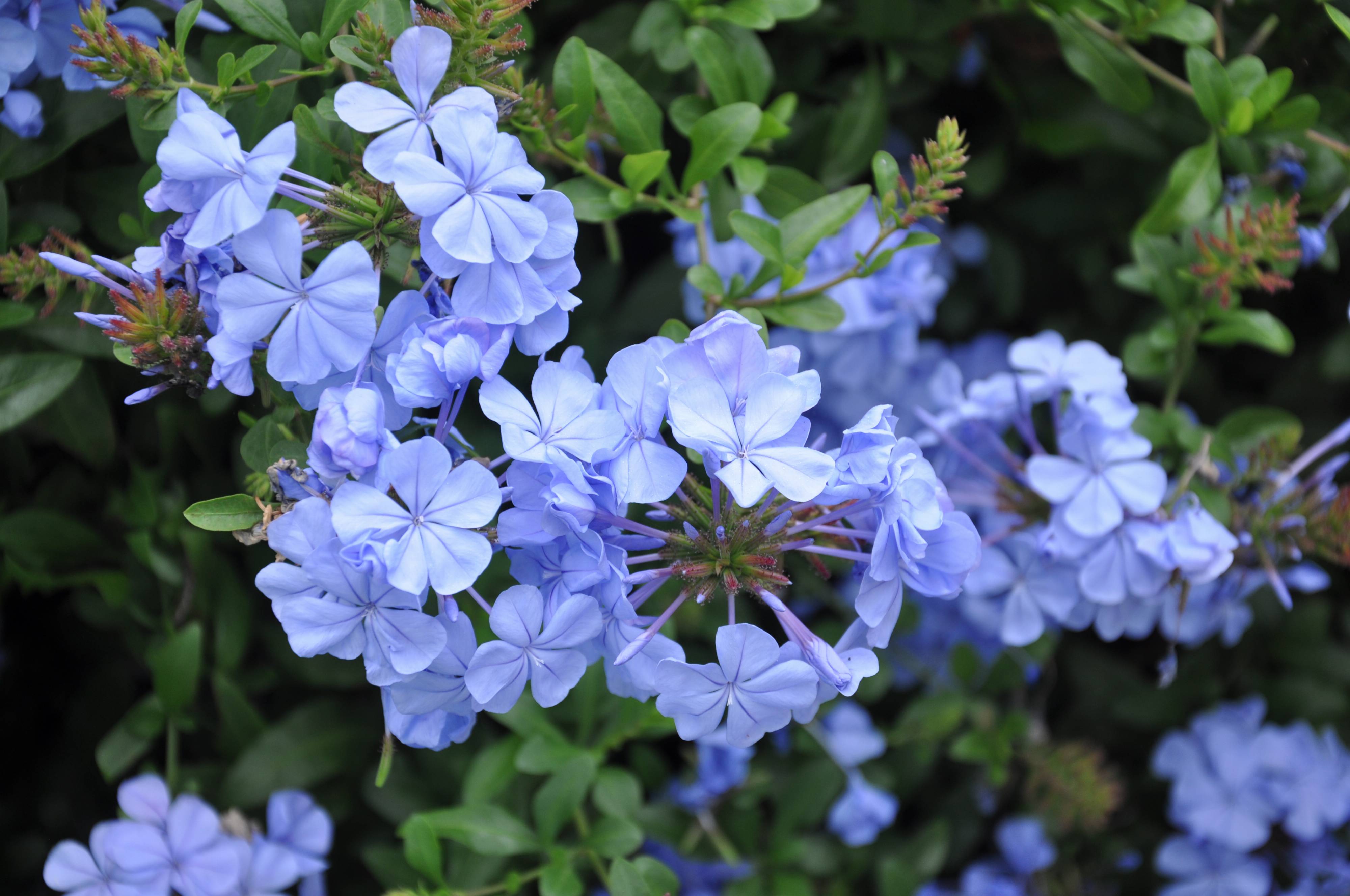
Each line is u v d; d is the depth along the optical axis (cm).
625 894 50
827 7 56
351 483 44
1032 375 54
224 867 53
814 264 57
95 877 53
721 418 46
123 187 52
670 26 53
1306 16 55
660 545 47
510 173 46
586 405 46
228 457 56
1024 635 55
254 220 45
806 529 47
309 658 56
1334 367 58
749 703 46
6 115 51
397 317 46
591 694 55
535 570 46
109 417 54
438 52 46
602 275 58
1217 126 53
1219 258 53
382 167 46
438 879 52
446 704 46
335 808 57
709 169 52
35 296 52
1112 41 54
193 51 52
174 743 55
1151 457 54
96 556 55
